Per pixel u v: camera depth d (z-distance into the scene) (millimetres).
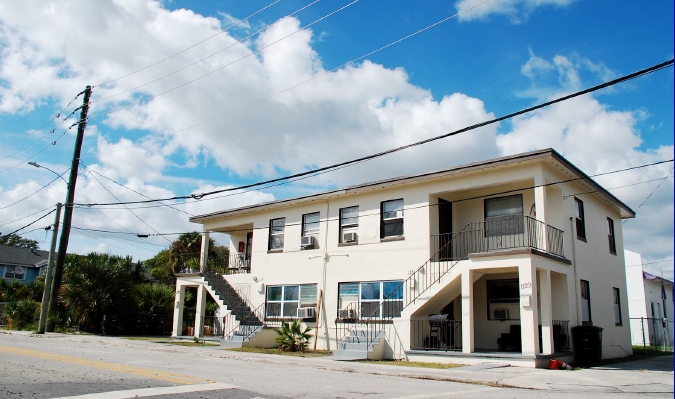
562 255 17953
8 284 38938
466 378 12242
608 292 21922
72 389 8359
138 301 29000
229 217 27766
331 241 22641
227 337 22797
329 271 22391
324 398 8414
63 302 28109
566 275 18062
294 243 24203
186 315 31547
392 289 20047
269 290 24797
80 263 28047
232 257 28984
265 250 25484
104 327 27766
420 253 19422
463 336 16828
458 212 20375
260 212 26219
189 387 8984
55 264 29328
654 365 17750
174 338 26469
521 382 11758
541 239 16781
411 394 9281
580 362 17188
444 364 16359
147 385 9078
